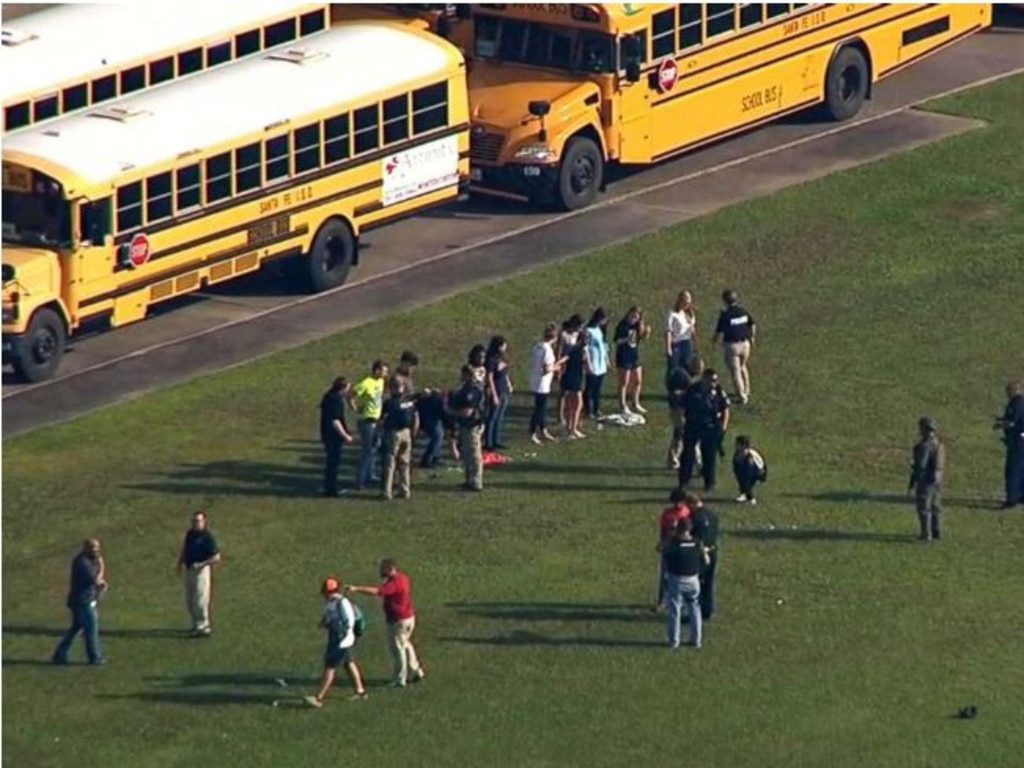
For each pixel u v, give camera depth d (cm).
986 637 19588
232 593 19888
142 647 19238
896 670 19188
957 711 18750
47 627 19475
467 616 19662
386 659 19150
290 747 18188
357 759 18075
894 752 18325
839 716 18675
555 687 18888
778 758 18225
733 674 19100
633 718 18588
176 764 17988
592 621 19638
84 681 18850
